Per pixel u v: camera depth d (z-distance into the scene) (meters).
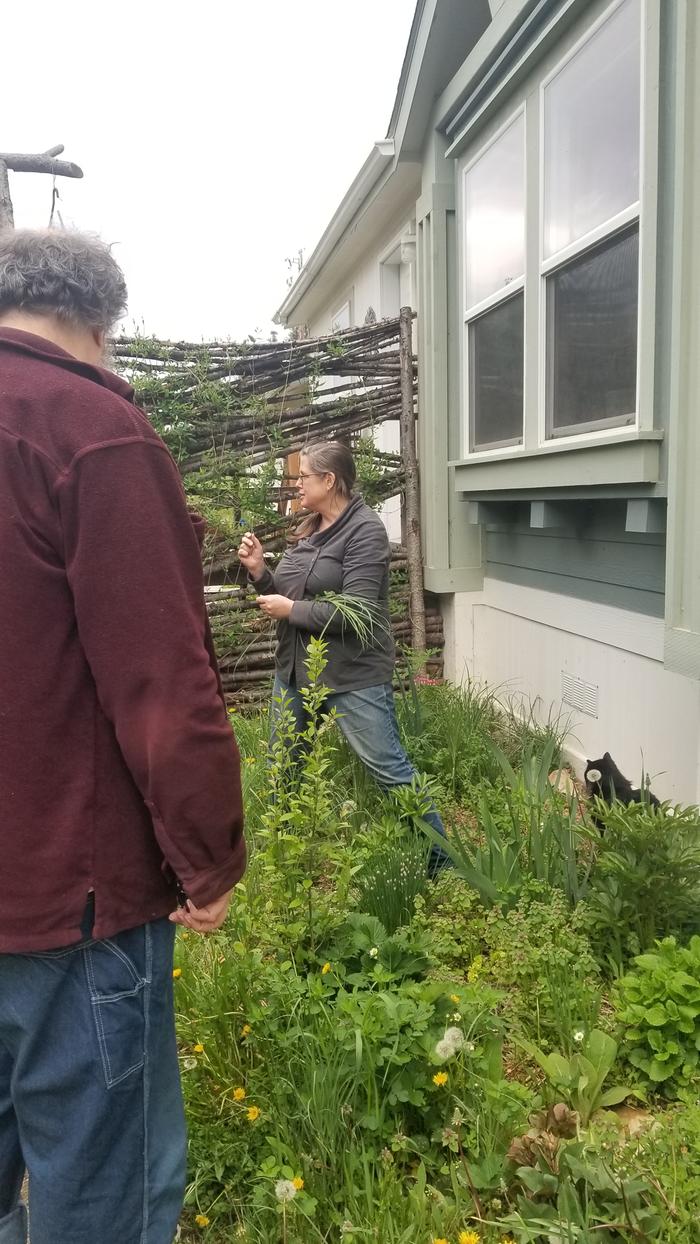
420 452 6.19
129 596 1.26
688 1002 2.21
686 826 2.56
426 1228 1.74
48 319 1.41
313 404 5.91
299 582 3.51
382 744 3.40
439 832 3.28
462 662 6.03
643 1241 1.58
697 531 2.89
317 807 2.69
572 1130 1.94
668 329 3.13
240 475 5.62
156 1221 1.45
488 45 4.46
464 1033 2.09
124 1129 1.38
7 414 1.28
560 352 4.09
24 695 1.27
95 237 1.51
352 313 9.70
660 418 3.19
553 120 4.02
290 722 3.17
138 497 1.28
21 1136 1.41
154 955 1.41
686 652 2.93
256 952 2.41
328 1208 1.83
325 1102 1.94
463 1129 1.98
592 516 4.18
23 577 1.26
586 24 3.62
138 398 5.35
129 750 1.27
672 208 3.06
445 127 5.46
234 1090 2.11
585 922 2.61
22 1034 1.34
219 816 1.32
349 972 2.51
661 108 3.06
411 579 6.15
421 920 2.65
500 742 4.53
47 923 1.28
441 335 5.70
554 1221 1.65
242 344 5.61
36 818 1.28
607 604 4.07
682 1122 1.96
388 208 7.29
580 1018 2.33
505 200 4.69
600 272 3.66
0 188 3.54
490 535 5.80
